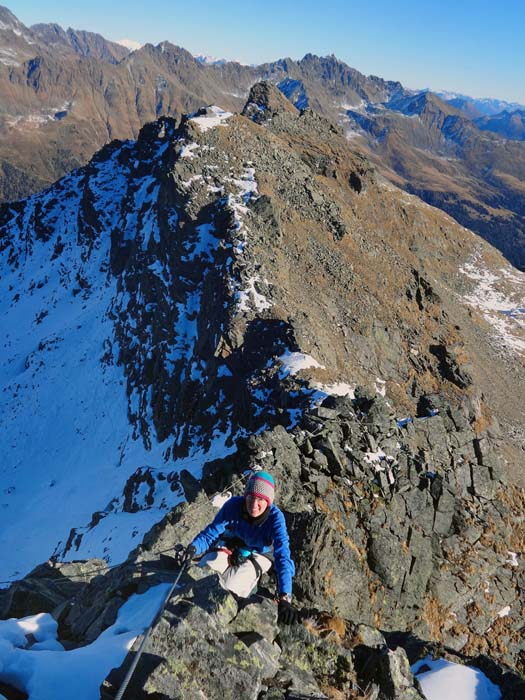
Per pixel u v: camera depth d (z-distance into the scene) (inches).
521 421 2918.3
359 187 4195.4
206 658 224.7
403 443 995.3
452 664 406.3
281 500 753.0
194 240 2426.2
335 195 3506.4
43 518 1968.5
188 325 2245.3
